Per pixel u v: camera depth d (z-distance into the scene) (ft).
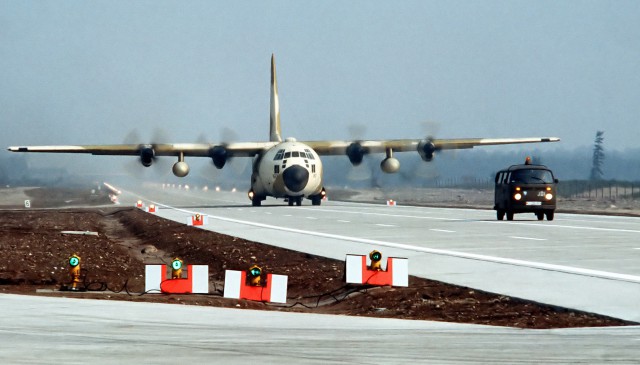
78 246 372.79
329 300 223.30
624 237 352.08
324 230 424.46
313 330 144.56
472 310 179.93
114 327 144.56
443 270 238.89
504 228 419.95
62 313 162.81
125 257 335.67
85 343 126.93
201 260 333.62
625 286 198.70
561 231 393.29
